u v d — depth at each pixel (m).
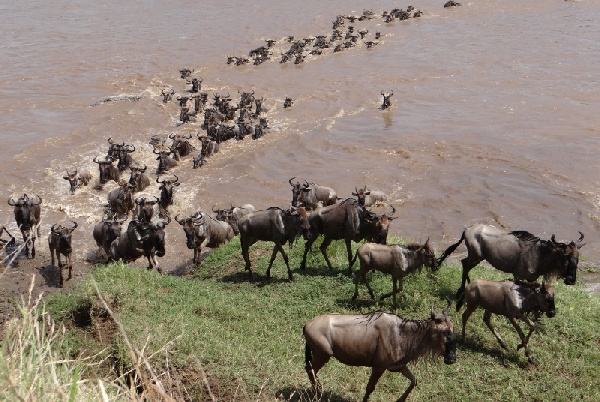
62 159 41.81
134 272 21.72
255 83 59.50
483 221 31.17
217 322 18.69
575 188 34.16
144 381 7.87
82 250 29.36
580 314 18.86
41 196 36.00
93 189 36.97
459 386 15.60
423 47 68.06
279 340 17.88
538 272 18.50
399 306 19.42
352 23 82.00
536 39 68.00
